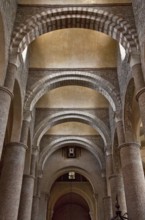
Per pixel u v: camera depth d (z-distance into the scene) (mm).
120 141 15414
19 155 14125
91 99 21625
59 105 21766
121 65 16500
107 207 22719
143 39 12016
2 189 12820
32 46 17594
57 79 17781
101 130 21297
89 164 27031
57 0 14180
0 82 10914
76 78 17891
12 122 15031
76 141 25641
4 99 10492
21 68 14805
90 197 30047
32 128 19750
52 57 17844
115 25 13812
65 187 30797
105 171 24500
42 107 21672
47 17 13992
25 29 13352
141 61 12164
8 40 12133
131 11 13938
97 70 17938
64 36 17000
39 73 17719
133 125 15703
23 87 15875
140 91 11141
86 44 17406
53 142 24969
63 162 27125
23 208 17078
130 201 12953
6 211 12125
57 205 38781
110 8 14086
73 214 38500
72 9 14008
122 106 16250
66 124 25375
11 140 14555
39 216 24094
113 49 17734
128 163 14078
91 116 21469
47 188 25719
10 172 13398
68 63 17969
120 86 16906
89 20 14273
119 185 18375
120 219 13047
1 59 11156
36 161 20859
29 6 14086
